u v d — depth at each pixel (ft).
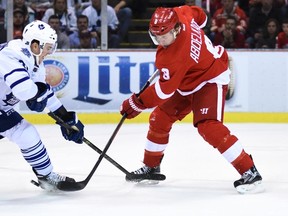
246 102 41.24
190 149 30.91
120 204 20.42
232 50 41.06
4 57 19.36
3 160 28.66
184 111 22.63
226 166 26.78
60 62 40.83
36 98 19.54
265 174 25.18
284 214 19.11
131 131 37.17
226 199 20.98
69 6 43.50
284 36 43.55
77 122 20.98
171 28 19.89
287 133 36.50
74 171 25.90
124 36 44.52
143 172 23.22
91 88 40.98
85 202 20.66
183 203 20.51
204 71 21.42
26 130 20.66
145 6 46.29
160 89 20.83
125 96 41.09
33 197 21.39
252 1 43.73
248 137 34.94
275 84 41.22
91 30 43.16
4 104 20.25
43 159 21.13
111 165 27.12
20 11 42.55
